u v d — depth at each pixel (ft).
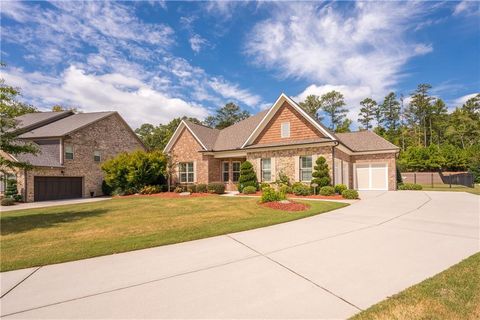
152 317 10.12
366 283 12.67
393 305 10.28
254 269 14.90
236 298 11.49
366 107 238.07
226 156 69.51
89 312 10.67
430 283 12.14
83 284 13.46
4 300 11.94
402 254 16.89
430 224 25.95
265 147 59.52
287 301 11.09
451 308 9.84
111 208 42.55
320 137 55.77
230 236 22.75
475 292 11.05
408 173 118.73
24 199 66.08
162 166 73.31
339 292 11.80
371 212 33.27
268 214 32.24
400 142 203.92
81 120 88.74
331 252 17.57
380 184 73.31
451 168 125.80
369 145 76.79
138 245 20.17
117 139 96.99
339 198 47.80
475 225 25.38
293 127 59.47
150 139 154.71
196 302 11.23
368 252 17.43
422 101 214.48
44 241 22.21
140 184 73.82
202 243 20.79
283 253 17.63
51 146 77.51
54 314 10.60
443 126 203.21
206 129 82.07
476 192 60.70
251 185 61.82
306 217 30.42
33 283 13.75
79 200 69.46
